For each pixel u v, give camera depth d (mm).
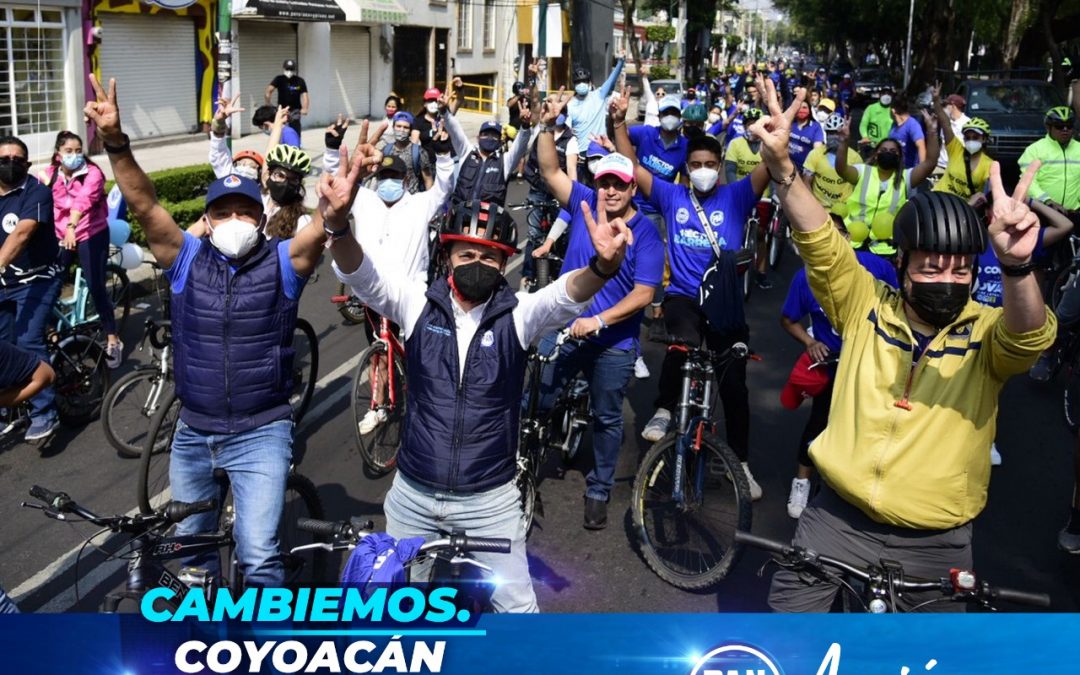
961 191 8859
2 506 5477
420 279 6328
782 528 5395
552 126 5398
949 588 2963
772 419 7078
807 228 3125
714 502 4910
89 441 6434
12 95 17000
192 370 3893
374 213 6270
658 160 9234
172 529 4055
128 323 8992
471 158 9391
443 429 3391
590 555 5078
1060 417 7262
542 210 9922
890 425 3074
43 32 17547
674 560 4934
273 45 24938
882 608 3006
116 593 3389
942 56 38375
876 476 3096
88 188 7023
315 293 10281
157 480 5695
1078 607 4668
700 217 5609
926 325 3100
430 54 33969
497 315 3357
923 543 3158
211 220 3912
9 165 5934
